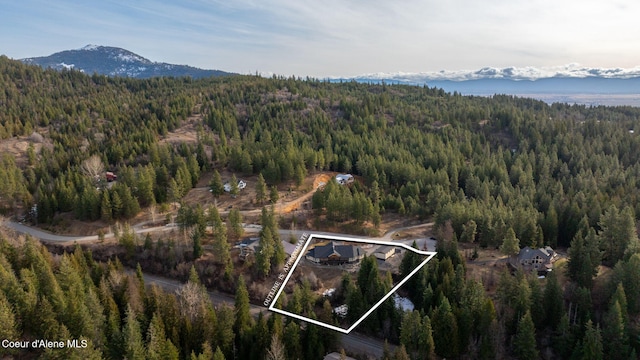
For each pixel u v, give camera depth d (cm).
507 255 8381
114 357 5362
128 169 11662
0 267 5838
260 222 10012
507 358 6075
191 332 5916
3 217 10575
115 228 9394
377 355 6200
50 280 6019
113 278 6794
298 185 12275
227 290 8038
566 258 8275
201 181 12738
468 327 6172
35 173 12700
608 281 6862
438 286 6712
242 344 5978
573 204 9750
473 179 12325
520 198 10675
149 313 6159
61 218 10656
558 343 6059
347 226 10156
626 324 5944
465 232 9069
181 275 8444
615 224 8044
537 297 6475
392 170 12762
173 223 10375
